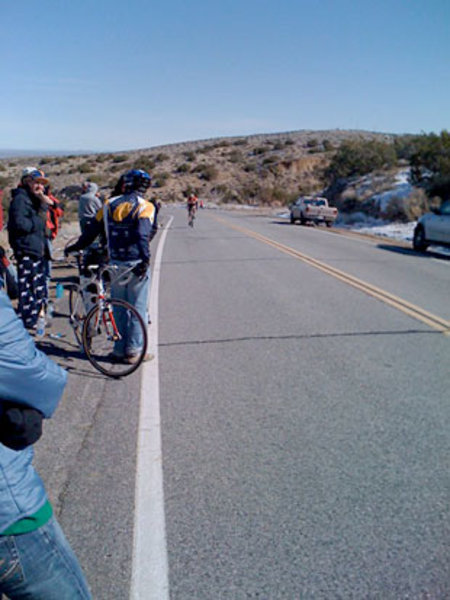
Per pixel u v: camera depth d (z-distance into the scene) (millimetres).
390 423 5191
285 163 83625
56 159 94500
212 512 3787
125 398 5809
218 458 4523
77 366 6762
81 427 5117
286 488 4074
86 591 2344
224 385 6164
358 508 3826
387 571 3217
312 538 3512
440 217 18281
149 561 3311
